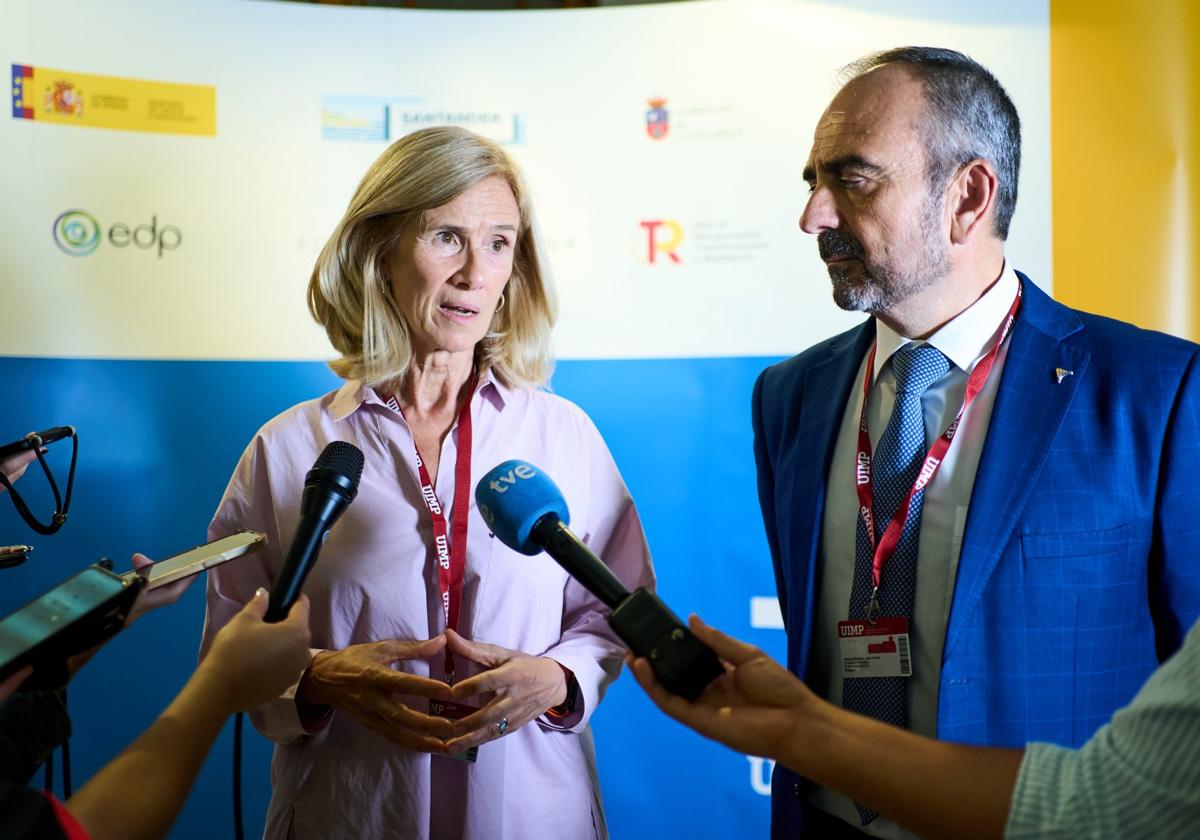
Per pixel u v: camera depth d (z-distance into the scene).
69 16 2.87
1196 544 1.51
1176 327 2.74
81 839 0.96
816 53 2.93
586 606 2.10
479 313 1.98
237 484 2.04
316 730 1.88
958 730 1.49
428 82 3.03
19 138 2.84
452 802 1.88
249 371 2.97
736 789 2.94
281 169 2.99
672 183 3.00
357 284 2.05
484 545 1.95
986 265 1.67
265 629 1.30
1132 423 1.56
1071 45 2.79
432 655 1.79
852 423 1.78
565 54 3.02
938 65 1.66
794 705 1.13
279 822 1.91
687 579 3.00
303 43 3.00
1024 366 1.63
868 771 1.06
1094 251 2.78
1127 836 0.88
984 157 1.61
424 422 2.06
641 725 2.98
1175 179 2.74
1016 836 0.95
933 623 1.58
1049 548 1.52
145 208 2.92
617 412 3.03
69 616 1.16
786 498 1.81
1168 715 0.87
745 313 2.97
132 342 2.92
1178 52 2.73
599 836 2.01
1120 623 1.54
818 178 1.70
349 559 1.93
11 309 2.83
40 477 2.87
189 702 1.20
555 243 3.03
